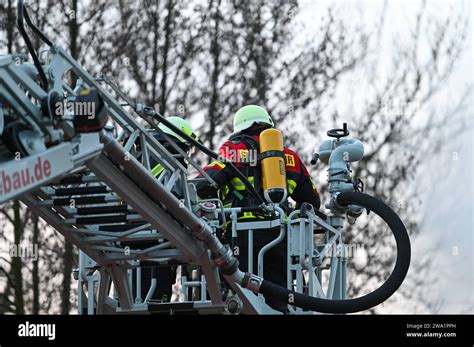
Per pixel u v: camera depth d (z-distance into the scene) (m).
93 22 26.53
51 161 9.65
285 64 27.77
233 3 27.70
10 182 9.14
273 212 13.35
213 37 27.45
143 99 26.64
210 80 27.20
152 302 14.39
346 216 14.63
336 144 14.76
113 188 11.52
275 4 27.84
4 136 9.54
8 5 26.03
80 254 13.73
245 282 12.45
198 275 15.23
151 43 27.09
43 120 9.80
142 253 12.79
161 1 27.27
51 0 26.25
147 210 11.86
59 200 11.99
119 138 11.26
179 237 12.34
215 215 12.84
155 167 13.38
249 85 27.39
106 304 13.70
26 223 25.61
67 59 10.26
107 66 26.47
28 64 10.14
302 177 14.25
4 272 25.45
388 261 27.70
